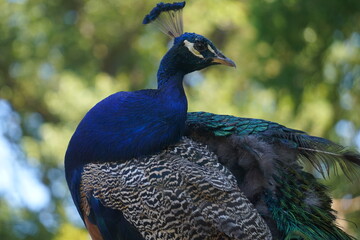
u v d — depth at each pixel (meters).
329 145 7.21
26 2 20.23
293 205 6.84
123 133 6.91
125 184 6.74
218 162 7.02
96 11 20.22
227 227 6.44
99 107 7.17
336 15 14.30
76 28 20.31
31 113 20.70
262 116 16.61
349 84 15.09
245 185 6.98
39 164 18.42
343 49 15.22
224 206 6.54
